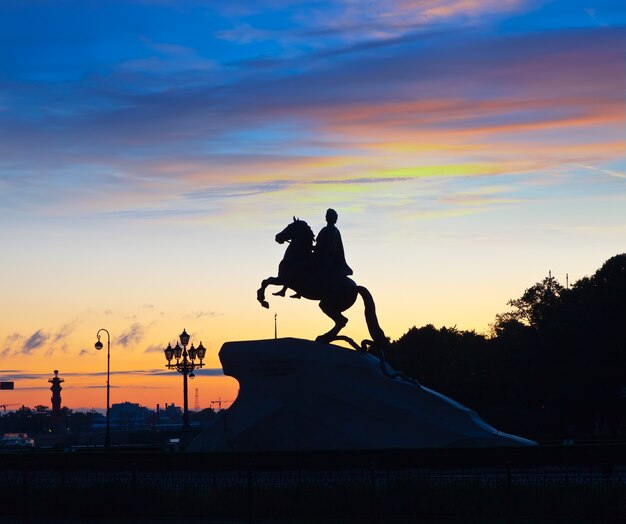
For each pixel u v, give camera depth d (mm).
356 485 31297
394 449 43156
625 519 28906
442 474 38250
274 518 30656
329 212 48125
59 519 32469
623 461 42406
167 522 30938
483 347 106562
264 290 48031
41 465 46219
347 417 46406
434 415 46375
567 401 93812
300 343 47438
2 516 33500
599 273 94375
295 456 43312
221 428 48250
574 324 92438
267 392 47281
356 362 46875
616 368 90812
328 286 47625
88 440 154375
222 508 31312
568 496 29578
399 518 29859
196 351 68562
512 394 99125
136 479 32750
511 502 28453
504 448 42750
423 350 109562
